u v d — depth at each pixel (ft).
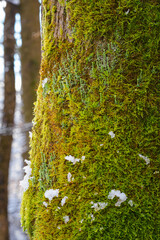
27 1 10.35
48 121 3.07
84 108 2.95
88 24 2.92
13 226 13.66
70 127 2.98
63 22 3.03
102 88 2.92
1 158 10.73
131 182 2.88
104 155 2.90
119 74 2.89
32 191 3.12
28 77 9.89
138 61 2.89
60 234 2.93
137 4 2.85
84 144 2.93
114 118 2.90
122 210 2.87
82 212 2.90
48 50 3.09
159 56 2.89
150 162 2.89
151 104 2.89
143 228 2.86
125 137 2.89
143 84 2.89
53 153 3.03
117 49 2.89
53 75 3.06
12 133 9.79
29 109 9.91
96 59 2.93
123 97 2.90
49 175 3.03
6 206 10.95
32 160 3.18
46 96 3.10
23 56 10.15
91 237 2.88
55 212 2.96
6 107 11.00
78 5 2.94
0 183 10.76
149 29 2.87
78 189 2.93
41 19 3.22
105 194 2.88
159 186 2.89
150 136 2.90
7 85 11.21
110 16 2.88
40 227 3.00
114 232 2.86
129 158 2.89
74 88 2.97
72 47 2.99
